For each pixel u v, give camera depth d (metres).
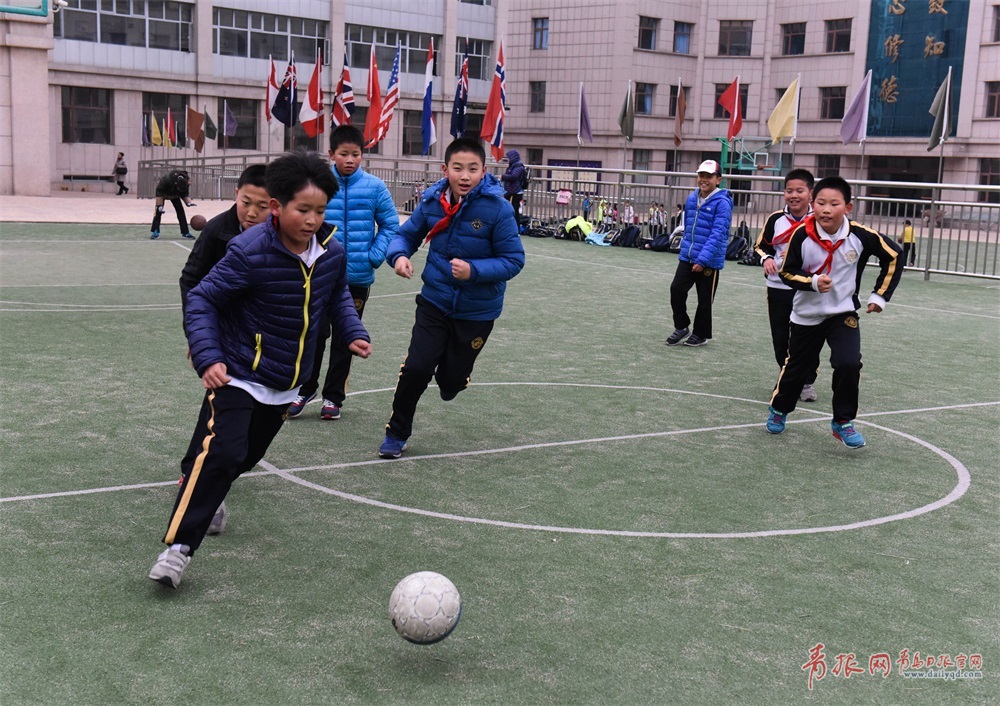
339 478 5.58
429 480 5.60
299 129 45.00
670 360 9.30
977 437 6.89
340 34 45.19
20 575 4.11
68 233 19.80
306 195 3.96
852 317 6.37
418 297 5.98
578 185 23.19
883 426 7.12
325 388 6.80
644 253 19.84
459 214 5.74
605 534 4.84
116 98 40.69
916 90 44.19
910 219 17.64
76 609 3.82
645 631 3.81
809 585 4.31
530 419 7.02
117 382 7.54
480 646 3.64
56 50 39.16
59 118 39.69
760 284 15.45
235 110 43.72
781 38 49.09
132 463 5.64
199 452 4.29
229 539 4.62
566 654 3.61
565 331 10.67
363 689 3.31
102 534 4.59
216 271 4.07
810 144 47.94
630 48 48.41
